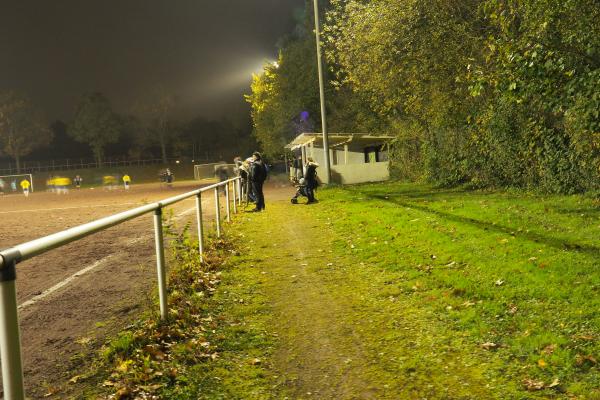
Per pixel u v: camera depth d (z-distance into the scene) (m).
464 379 3.41
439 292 5.37
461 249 7.19
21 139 80.81
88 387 3.44
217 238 9.26
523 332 4.11
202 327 4.65
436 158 18.97
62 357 4.00
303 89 38.16
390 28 14.56
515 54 7.21
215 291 5.94
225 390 3.41
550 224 8.41
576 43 7.60
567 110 9.19
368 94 21.56
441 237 8.18
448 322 4.49
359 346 4.12
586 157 10.72
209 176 69.44
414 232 8.89
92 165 90.19
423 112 17.05
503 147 14.21
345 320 4.77
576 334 3.94
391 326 4.52
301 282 6.27
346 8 16.91
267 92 47.53
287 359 3.93
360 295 5.56
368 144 28.56
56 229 13.73
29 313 5.27
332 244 8.73
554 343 3.80
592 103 7.36
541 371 3.41
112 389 3.39
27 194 45.44
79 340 4.38
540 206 10.38
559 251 6.48
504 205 11.09
